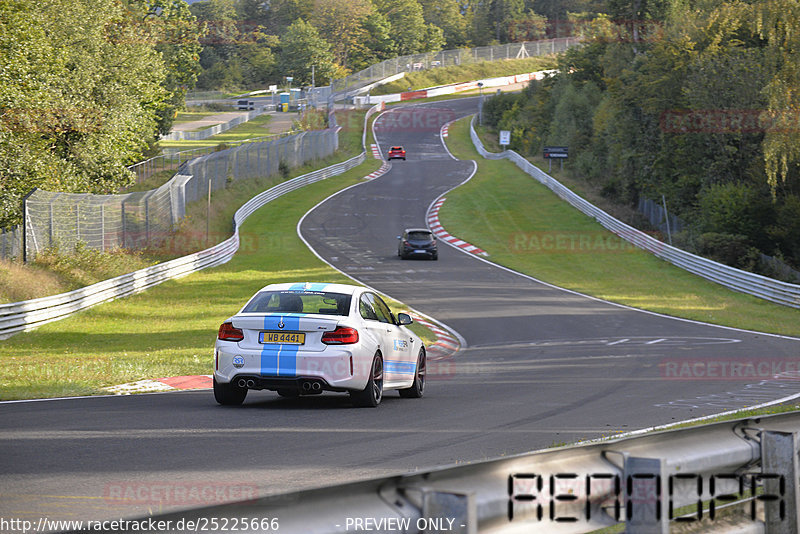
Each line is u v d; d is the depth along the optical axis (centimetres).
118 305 5031
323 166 13750
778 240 7494
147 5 12569
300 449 1400
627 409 1980
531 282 6569
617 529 822
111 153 7631
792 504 789
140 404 1962
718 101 8012
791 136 5938
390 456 1352
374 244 8438
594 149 12569
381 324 2019
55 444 1407
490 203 10706
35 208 5144
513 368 2988
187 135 18338
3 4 5894
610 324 4631
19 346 3638
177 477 1170
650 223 9469
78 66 7412
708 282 6738
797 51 5781
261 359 1842
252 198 10169
